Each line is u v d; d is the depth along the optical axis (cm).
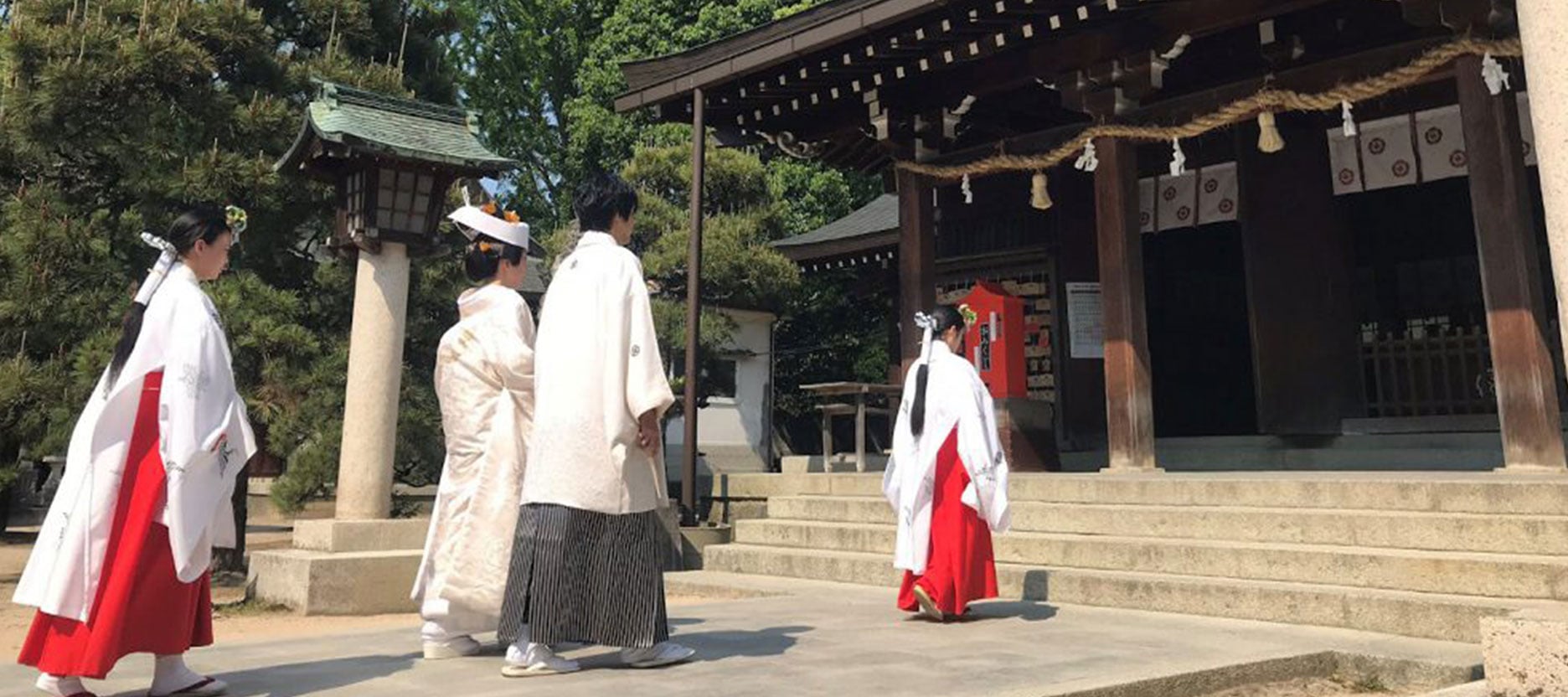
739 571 789
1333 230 994
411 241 728
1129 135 856
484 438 400
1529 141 923
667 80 1002
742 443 2234
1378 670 420
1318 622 498
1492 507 545
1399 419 942
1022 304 1002
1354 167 998
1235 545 582
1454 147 938
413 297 1162
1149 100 1053
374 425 713
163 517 310
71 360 875
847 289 2450
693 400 955
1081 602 586
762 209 1859
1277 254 1020
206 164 912
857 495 886
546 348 366
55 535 303
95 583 297
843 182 2389
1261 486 639
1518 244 674
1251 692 390
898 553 515
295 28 1207
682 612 549
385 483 718
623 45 2448
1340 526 569
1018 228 1234
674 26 2427
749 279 1712
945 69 974
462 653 403
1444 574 495
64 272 897
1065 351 1170
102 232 930
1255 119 1045
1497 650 287
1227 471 1019
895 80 956
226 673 362
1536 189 920
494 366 402
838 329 2528
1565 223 284
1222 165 1099
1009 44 856
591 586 352
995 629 479
